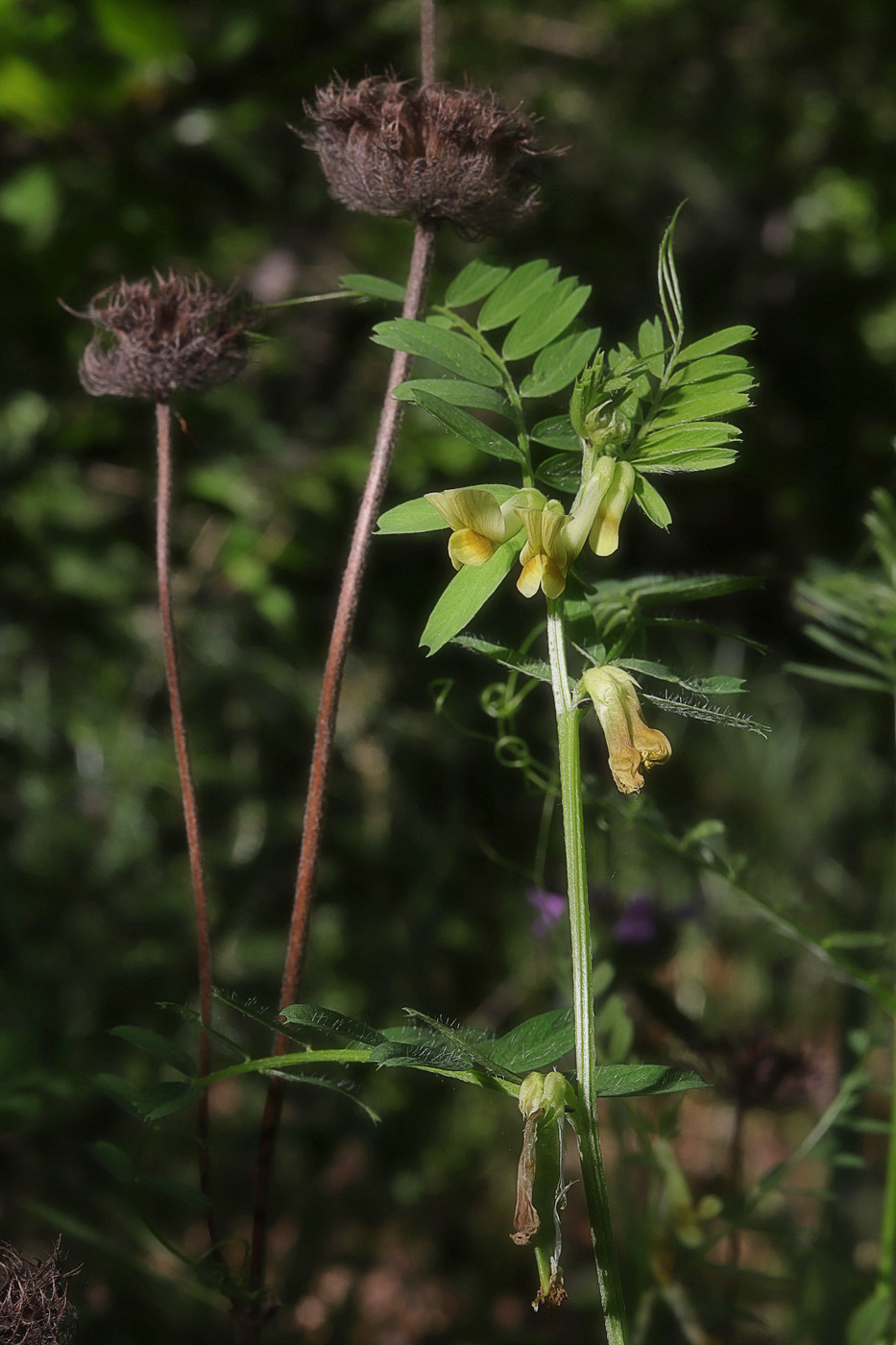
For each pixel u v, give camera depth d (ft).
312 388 7.15
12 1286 2.62
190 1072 2.70
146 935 5.47
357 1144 4.63
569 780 2.56
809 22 9.21
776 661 8.23
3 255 5.85
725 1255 3.63
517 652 2.61
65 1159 4.22
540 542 2.56
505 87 8.11
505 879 6.10
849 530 8.36
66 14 5.76
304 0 6.05
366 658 6.84
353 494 6.77
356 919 5.81
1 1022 4.36
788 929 3.02
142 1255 3.97
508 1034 2.60
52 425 6.24
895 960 3.25
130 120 6.02
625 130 8.89
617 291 8.36
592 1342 3.70
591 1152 2.54
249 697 6.53
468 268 2.82
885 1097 4.58
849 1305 3.10
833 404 8.58
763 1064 3.19
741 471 8.11
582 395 2.59
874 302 8.84
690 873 4.91
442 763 6.49
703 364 2.62
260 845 5.99
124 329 2.78
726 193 9.38
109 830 5.94
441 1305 4.26
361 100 2.72
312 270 7.22
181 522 6.67
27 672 6.31
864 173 9.37
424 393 2.64
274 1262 4.09
